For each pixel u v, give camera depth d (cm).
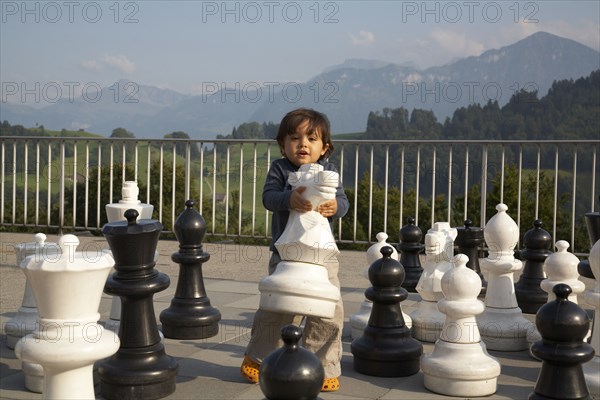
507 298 462
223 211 938
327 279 336
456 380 353
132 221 337
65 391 299
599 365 357
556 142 778
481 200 819
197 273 474
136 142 913
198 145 915
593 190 771
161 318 468
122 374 335
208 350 435
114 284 335
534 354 320
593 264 366
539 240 550
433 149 821
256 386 364
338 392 359
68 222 991
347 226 926
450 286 362
